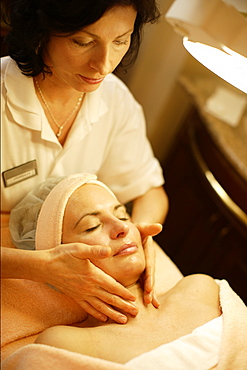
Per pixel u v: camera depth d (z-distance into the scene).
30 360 0.87
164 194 1.56
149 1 0.91
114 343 0.95
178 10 0.80
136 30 1.05
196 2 0.77
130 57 1.18
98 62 0.93
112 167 1.48
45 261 1.01
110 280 1.00
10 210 1.34
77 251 0.97
